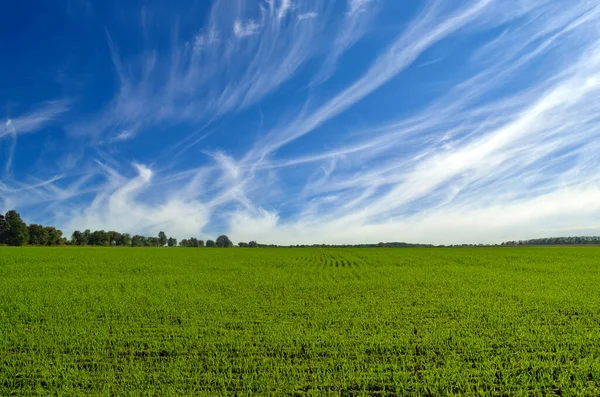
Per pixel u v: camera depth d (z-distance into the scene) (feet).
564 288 68.54
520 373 27.55
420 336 36.70
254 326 40.22
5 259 138.51
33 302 54.03
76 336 35.88
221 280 81.25
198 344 33.32
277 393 23.98
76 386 25.05
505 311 47.85
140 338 35.73
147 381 25.77
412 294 61.62
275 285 72.28
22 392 24.34
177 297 58.39
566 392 24.00
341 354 31.04
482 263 130.62
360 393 23.91
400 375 26.35
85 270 103.71
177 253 203.72
